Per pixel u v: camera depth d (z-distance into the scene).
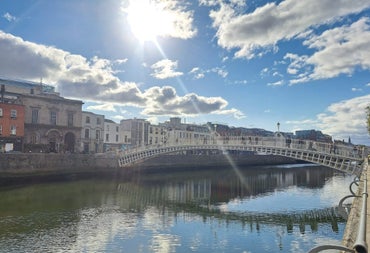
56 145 55.31
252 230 18.16
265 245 15.38
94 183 39.91
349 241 6.05
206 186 38.69
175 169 61.97
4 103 47.22
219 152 88.06
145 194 31.83
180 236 16.83
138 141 79.25
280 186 38.66
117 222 19.72
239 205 25.95
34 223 19.00
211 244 15.44
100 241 15.77
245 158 80.62
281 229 18.30
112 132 73.75
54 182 39.56
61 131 56.00
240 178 48.62
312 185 39.62
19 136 48.66
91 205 25.12
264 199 28.91
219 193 32.78
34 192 30.80
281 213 22.64
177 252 14.31
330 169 69.69
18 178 37.41
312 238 16.58
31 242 15.41
